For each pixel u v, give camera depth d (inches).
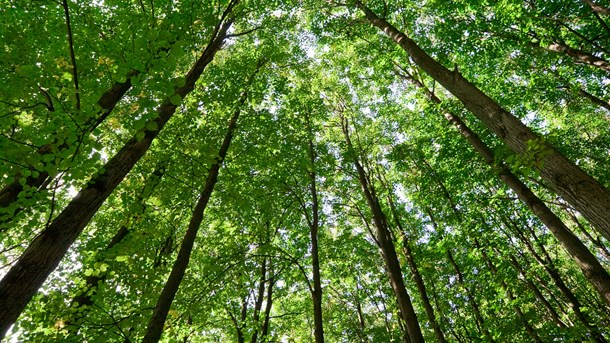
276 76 422.0
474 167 443.2
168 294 216.7
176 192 290.4
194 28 251.3
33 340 183.8
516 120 196.7
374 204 458.0
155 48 113.5
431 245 526.9
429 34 458.9
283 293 505.4
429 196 535.8
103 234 321.1
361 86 576.4
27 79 129.0
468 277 574.9
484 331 503.2
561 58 400.8
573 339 425.7
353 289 723.4
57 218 125.0
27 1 213.9
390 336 614.2
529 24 350.9
